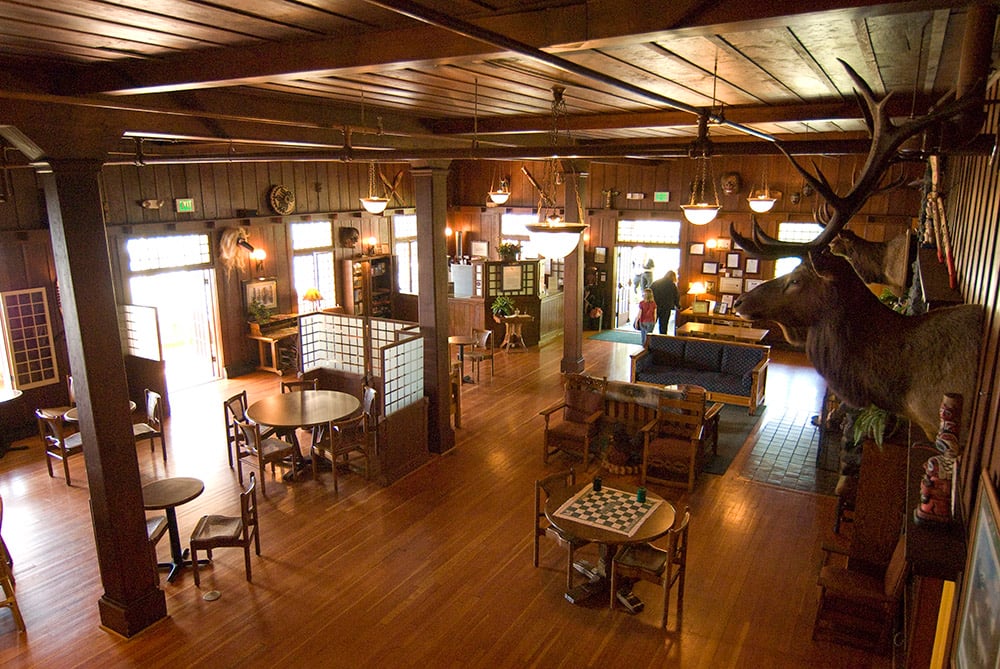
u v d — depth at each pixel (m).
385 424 7.30
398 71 4.37
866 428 4.96
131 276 10.03
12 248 8.68
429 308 7.91
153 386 9.73
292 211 12.48
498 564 5.87
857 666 4.60
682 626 5.03
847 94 5.74
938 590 3.56
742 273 13.45
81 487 7.46
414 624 5.08
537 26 2.93
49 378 9.20
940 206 4.65
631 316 16.31
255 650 4.83
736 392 9.69
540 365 12.28
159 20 3.04
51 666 4.69
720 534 6.32
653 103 6.34
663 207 14.03
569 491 5.73
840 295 3.09
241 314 11.76
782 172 12.68
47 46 3.55
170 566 5.88
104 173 9.52
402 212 15.16
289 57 3.61
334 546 6.18
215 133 5.62
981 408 2.73
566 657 4.72
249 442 7.28
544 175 14.98
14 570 5.86
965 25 3.07
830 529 6.40
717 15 2.47
